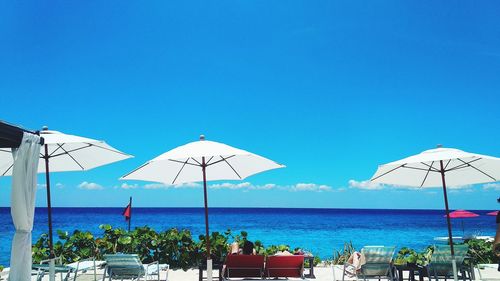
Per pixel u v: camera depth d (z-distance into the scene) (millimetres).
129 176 7102
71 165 7836
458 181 8258
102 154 7707
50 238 6773
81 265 8953
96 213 107875
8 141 5305
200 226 56031
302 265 8016
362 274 8344
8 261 18172
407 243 30734
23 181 5328
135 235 11961
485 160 7641
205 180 7043
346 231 44969
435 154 7121
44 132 6824
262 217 89812
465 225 58938
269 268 7945
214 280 9805
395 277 8320
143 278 8938
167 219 77812
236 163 7461
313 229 48094
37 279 7797
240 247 11367
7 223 56594
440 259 8094
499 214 6582
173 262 11727
